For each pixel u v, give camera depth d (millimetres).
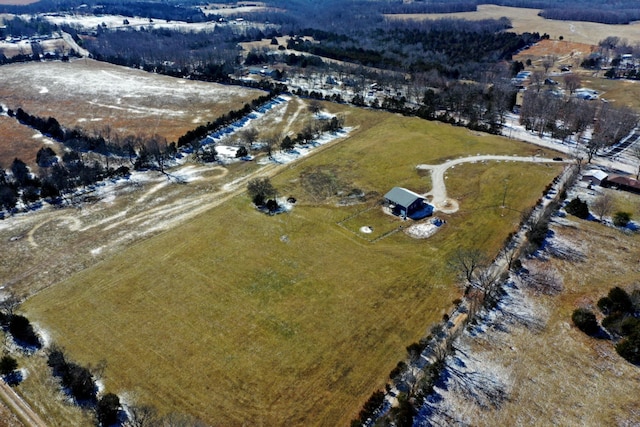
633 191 76688
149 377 45062
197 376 45094
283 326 51094
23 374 45406
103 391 43531
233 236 68188
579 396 42000
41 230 71125
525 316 51500
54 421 40812
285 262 62062
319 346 48438
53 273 60562
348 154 96500
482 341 48375
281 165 92875
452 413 40688
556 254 61469
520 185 80938
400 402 41281
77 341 49469
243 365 46281
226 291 56656
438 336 49344
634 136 104000
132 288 57438
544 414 40406
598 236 65125
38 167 96438
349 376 44938
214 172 91062
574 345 47562
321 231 69250
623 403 41125
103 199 80812
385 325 51094
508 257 61750
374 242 66312
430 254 63125
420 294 55656
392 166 90188
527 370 44812
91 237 68812
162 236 68562
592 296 53875
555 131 103688
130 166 95188
